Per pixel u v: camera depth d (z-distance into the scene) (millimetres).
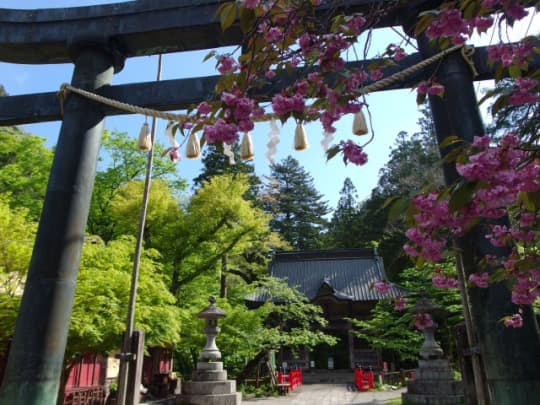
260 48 2355
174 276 13664
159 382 12930
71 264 4293
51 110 5129
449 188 1791
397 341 17547
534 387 3412
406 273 17750
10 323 6543
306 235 39469
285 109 2227
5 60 5562
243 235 13820
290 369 19594
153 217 12914
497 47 2514
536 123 2627
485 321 3678
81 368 11352
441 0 4273
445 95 4344
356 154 2268
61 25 5184
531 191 1865
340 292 23859
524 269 2648
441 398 10172
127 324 6730
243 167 29031
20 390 3801
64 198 4434
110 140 15633
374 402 12047
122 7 5156
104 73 5062
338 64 2225
